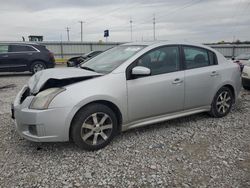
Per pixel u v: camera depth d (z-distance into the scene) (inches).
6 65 542.9
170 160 148.5
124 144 168.7
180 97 190.1
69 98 148.8
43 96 149.8
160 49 185.0
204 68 204.7
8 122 211.2
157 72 180.7
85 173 134.9
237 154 156.0
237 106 261.9
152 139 176.9
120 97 163.0
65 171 136.9
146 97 173.5
